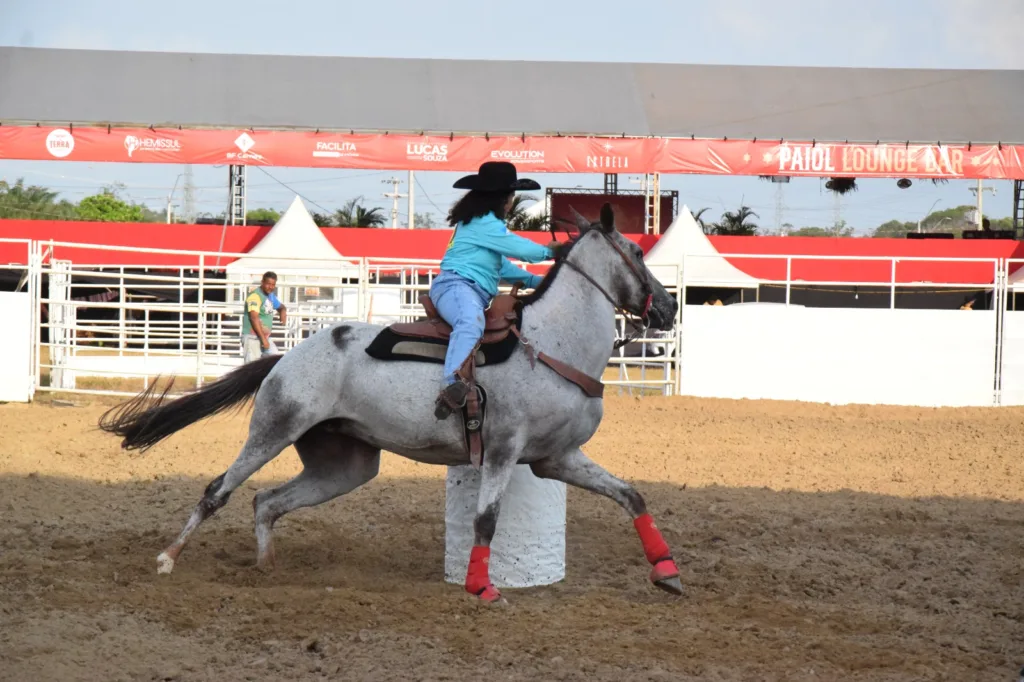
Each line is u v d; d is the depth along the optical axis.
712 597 6.94
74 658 5.23
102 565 7.09
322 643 5.57
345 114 32.09
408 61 34.94
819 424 16.55
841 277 31.48
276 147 31.19
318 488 7.25
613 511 9.71
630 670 5.30
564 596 6.96
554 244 7.00
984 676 5.41
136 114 31.14
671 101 34.03
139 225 31.12
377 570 7.59
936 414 18.20
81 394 17.70
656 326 7.17
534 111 32.94
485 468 6.61
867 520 9.48
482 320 6.56
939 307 31.78
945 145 32.62
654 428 15.59
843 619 6.47
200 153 30.92
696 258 24.97
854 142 32.47
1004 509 10.13
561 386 6.64
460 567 7.16
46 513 8.95
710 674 5.28
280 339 17.20
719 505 10.02
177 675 5.11
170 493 9.95
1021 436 15.50
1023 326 19.78
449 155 31.64
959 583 7.47
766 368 19.73
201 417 7.03
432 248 32.00
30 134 30.20
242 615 6.08
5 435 12.96
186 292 32.06
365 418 6.73
